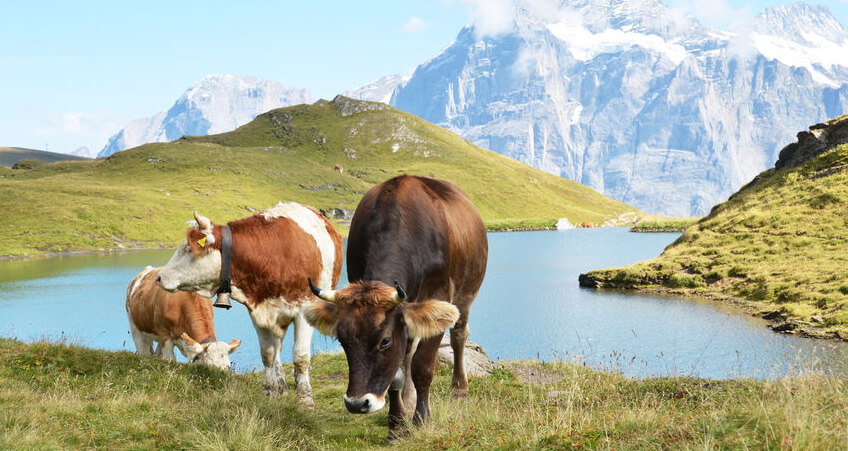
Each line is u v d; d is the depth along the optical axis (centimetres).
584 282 5616
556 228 18138
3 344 1082
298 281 993
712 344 2991
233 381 1023
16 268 8675
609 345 3206
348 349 645
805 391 666
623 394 955
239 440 752
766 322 3462
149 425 801
